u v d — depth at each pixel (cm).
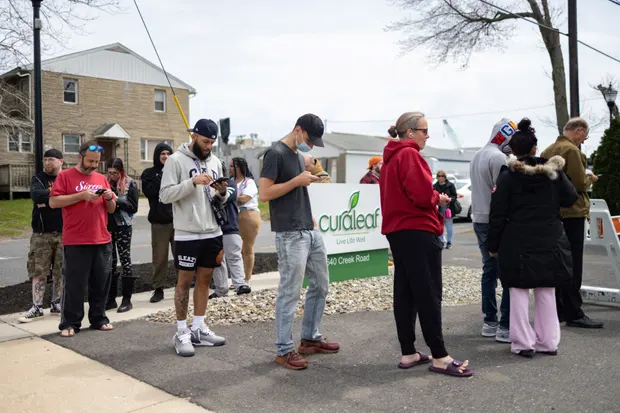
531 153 452
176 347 461
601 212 626
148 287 750
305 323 457
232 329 533
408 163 395
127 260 625
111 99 2980
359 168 3822
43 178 587
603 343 475
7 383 396
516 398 358
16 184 2714
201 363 436
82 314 532
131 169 3056
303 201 437
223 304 617
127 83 3031
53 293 602
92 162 530
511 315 448
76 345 487
